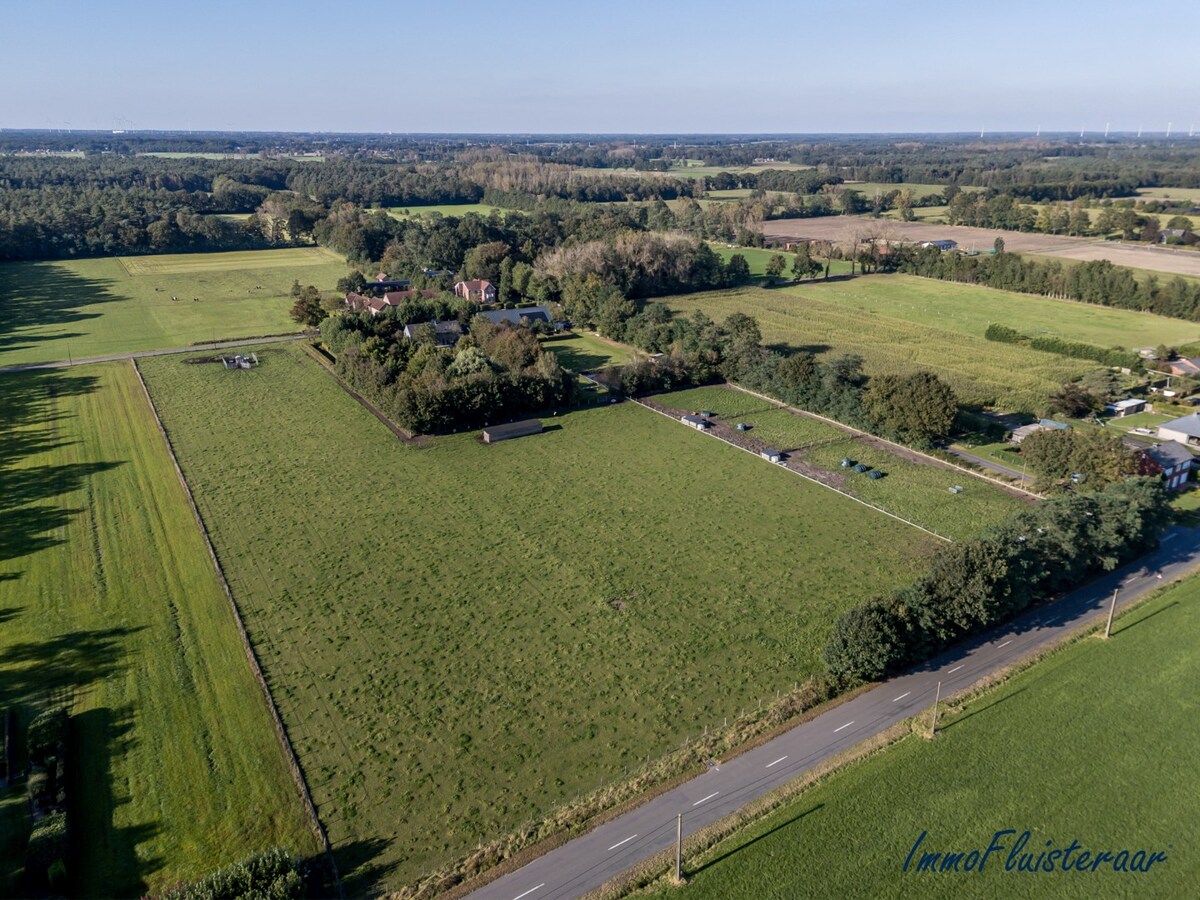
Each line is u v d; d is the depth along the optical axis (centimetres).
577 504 7662
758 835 3956
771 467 8581
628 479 8244
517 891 3675
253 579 6325
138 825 4031
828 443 9281
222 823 4050
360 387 10675
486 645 5506
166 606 5928
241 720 4775
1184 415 10038
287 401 10525
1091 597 6053
